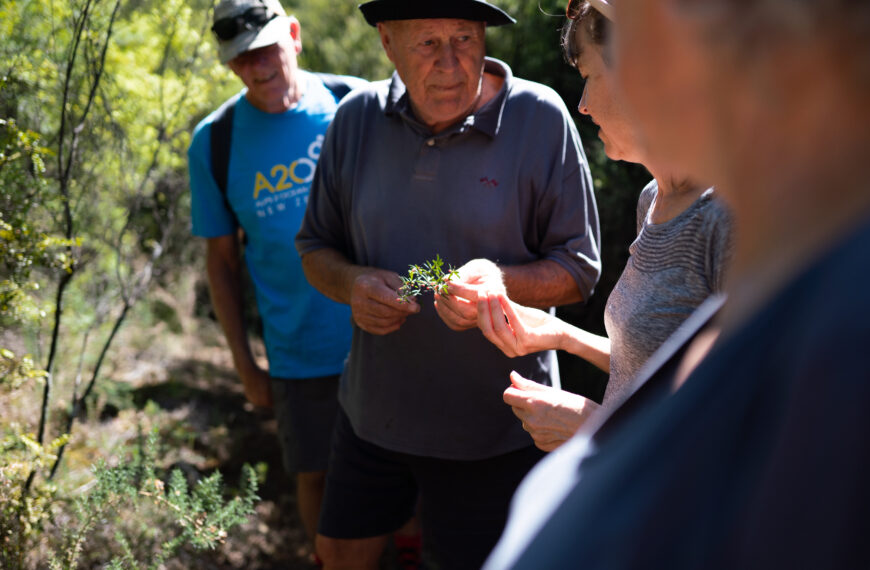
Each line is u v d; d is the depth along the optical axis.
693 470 0.38
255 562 3.38
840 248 0.36
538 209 2.42
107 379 4.20
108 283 3.96
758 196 0.40
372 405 2.53
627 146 1.66
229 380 4.96
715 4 0.41
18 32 3.05
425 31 2.21
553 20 3.83
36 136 2.52
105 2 3.11
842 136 0.37
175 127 3.71
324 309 3.22
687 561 0.37
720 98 0.41
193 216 3.38
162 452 3.85
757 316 0.38
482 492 2.51
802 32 0.37
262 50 3.06
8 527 2.38
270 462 4.10
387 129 2.47
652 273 1.49
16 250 2.49
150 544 2.68
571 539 0.42
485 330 1.93
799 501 0.34
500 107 2.36
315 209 2.71
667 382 0.53
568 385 3.78
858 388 0.33
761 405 0.36
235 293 3.49
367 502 2.68
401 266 2.45
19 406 3.61
